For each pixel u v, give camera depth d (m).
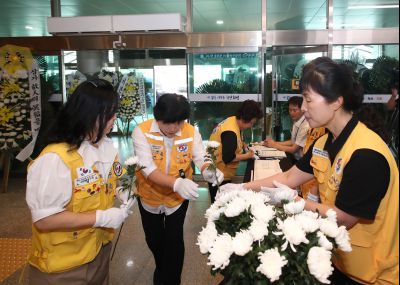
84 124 1.25
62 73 5.41
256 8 6.24
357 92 1.10
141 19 4.85
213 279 2.65
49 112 5.38
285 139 5.26
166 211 2.16
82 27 4.96
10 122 4.92
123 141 5.39
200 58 5.25
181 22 4.91
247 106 2.92
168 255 2.18
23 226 3.68
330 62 1.10
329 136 1.26
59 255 1.30
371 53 4.95
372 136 1.09
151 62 5.34
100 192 1.38
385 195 1.08
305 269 0.83
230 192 1.08
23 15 6.61
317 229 0.88
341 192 1.08
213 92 5.30
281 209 1.00
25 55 5.00
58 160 1.23
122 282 2.61
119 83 5.35
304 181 1.46
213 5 6.04
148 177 2.01
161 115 1.87
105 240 1.50
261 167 2.69
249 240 0.85
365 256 1.14
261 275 0.84
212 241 0.92
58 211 1.22
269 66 5.14
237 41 5.10
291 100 3.64
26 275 2.68
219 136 2.96
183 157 2.14
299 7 6.04
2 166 5.39
